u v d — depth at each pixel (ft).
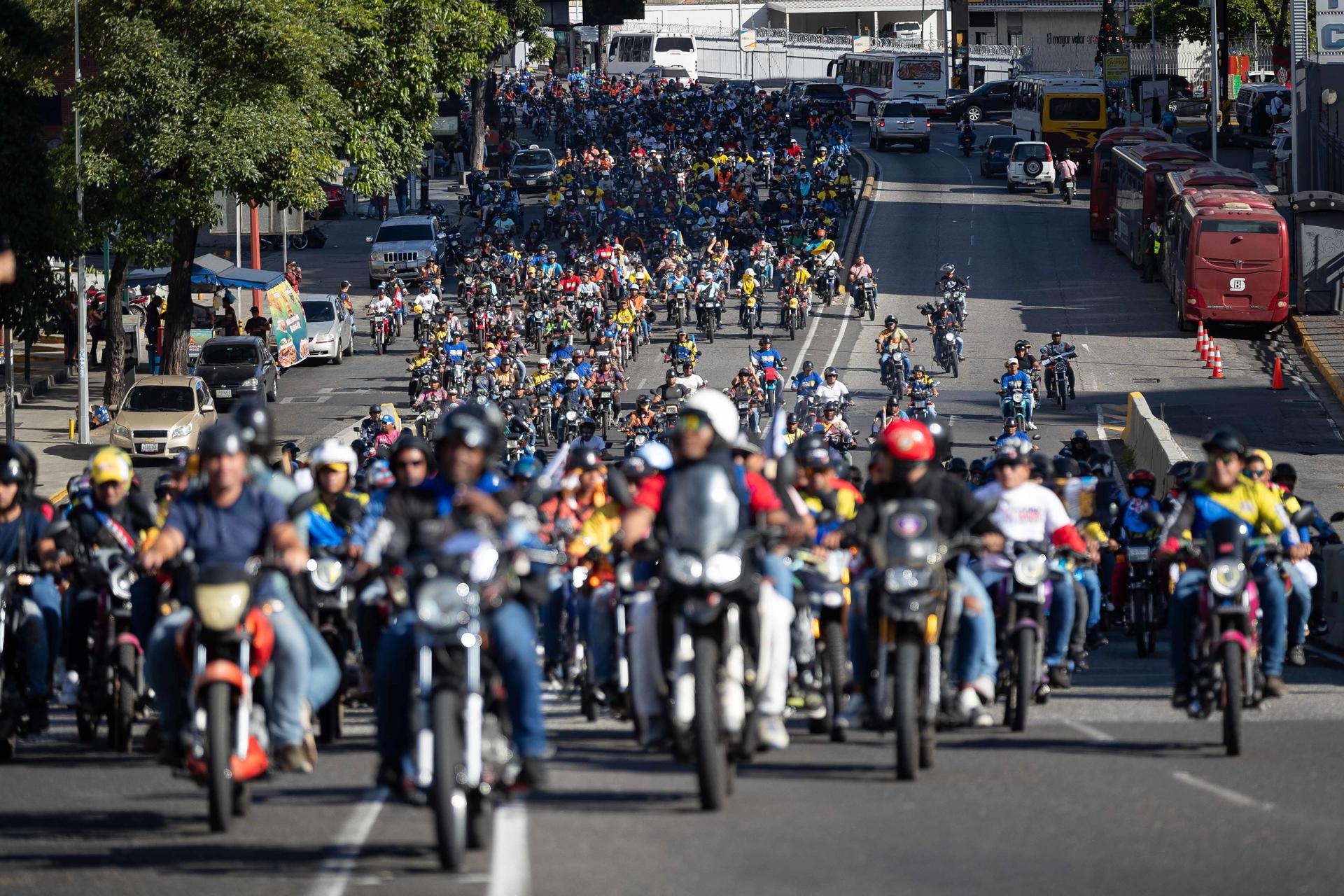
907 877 79.25
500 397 446.60
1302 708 137.08
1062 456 152.66
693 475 88.74
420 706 79.05
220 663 86.48
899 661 98.48
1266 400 454.81
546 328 546.26
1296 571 169.78
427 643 77.51
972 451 400.88
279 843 88.48
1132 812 93.40
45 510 119.34
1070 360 511.40
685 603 87.56
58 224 376.68
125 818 96.43
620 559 114.93
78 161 391.65
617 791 100.99
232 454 88.84
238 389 453.17
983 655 106.73
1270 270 524.93
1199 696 112.37
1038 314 580.71
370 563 81.92
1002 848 84.89
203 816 96.43
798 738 121.90
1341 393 447.83
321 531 118.01
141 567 105.09
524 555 82.17
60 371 500.33
